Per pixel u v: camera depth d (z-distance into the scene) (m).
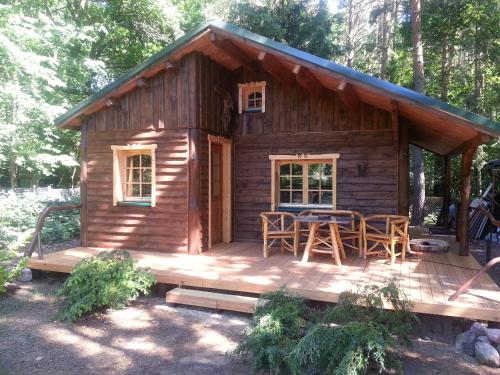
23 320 4.76
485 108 15.32
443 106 4.92
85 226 7.70
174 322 4.71
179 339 4.26
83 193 7.72
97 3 15.40
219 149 7.90
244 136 8.11
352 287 4.75
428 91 17.16
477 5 14.05
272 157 7.86
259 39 6.08
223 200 8.07
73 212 11.10
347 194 7.40
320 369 3.28
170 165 7.05
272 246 7.70
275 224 7.82
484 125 4.78
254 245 7.79
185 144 6.93
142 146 7.23
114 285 4.86
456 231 8.76
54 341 4.19
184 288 5.43
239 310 4.77
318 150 7.58
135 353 3.93
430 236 9.40
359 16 19.45
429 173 19.20
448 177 10.30
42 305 5.28
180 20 16.19
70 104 13.55
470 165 6.36
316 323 3.81
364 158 7.29
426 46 15.88
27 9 12.41
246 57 7.55
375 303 3.77
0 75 10.30
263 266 5.93
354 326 3.37
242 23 15.45
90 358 3.82
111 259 5.29
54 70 11.64
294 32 15.87
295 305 4.09
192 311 5.05
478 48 14.73
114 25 15.86
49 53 11.69
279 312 3.87
